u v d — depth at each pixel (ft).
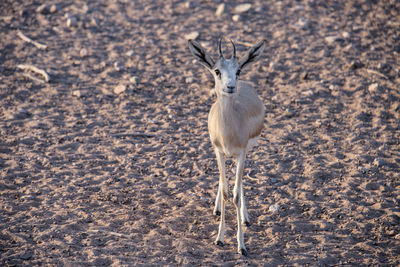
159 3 164.86
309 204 73.10
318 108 105.19
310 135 94.94
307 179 80.43
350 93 110.63
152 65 125.29
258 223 68.85
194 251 60.95
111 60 127.24
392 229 66.49
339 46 133.28
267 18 152.05
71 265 56.65
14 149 87.35
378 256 60.49
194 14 155.84
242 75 119.75
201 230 66.95
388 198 74.18
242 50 130.52
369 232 66.28
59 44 134.92
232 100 59.00
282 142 92.53
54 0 164.96
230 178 81.46
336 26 145.79
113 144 91.56
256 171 83.46
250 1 165.48
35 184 76.95
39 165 82.84
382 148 89.04
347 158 86.53
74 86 113.70
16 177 78.54
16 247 60.34
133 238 63.46
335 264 59.00
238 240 61.52
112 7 161.48
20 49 130.41
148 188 77.56
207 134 96.07
